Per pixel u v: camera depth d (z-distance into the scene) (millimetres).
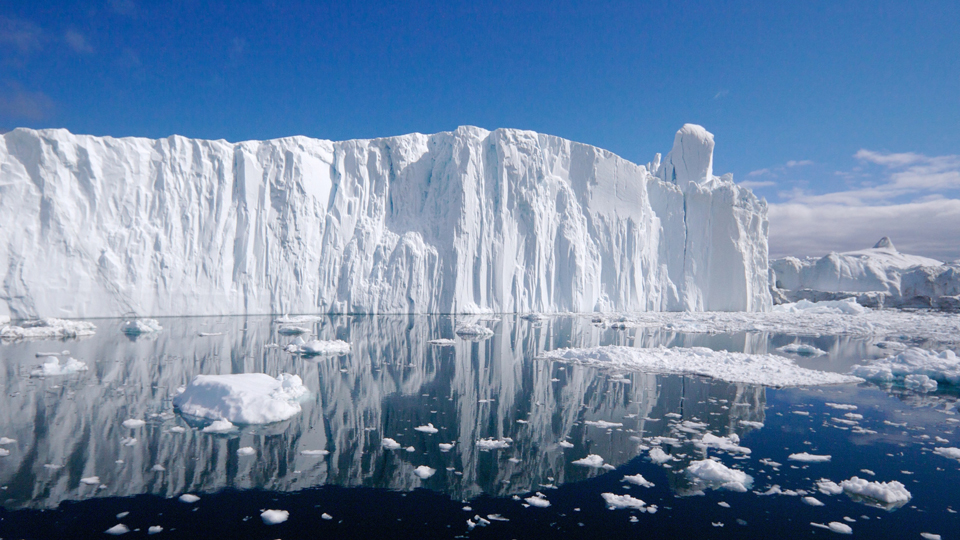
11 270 21672
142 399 10203
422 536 5309
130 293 24297
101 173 25109
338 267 30391
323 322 24922
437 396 11148
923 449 8281
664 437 8695
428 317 28688
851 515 5918
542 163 35719
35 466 6918
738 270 38719
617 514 5906
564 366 14711
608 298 36094
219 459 7348
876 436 8922
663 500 6301
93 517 5578
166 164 26922
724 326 27672
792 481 6938
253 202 28922
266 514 5676
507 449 8047
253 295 27688
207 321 23703
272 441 8156
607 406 10602
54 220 23062
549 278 34625
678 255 39062
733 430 9172
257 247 28469
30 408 9445
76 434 8172
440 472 7090
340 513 5824
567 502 6219
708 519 5789
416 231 32875
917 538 5359
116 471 6832
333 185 32156
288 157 30359
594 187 37094
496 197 34344
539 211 34656
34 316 21688
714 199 39438
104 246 24266
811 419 9945
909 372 13828
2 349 15258
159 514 5684
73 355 14391
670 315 33531
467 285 32250
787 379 13500
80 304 22938
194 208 27172
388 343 18375
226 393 9531
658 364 15000
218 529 5367
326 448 7910
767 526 5625
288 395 10203
